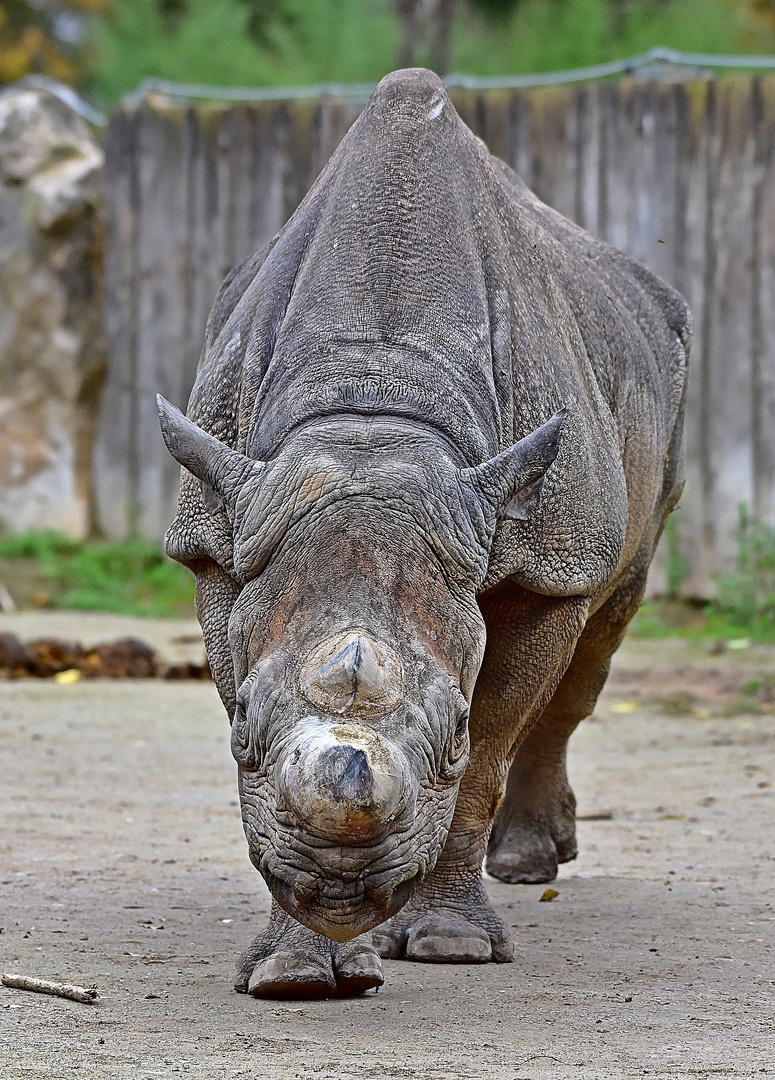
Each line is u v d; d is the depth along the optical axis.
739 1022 16.25
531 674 19.83
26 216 66.69
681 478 27.00
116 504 66.56
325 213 19.84
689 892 23.41
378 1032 15.81
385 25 94.38
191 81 91.69
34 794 29.80
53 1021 15.89
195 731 37.34
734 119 57.19
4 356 66.88
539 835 25.31
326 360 18.05
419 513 16.08
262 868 14.71
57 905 21.62
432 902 19.95
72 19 114.31
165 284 65.44
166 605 60.91
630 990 17.72
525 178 59.41
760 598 56.16
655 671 47.16
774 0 96.38
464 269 19.22
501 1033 15.79
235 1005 16.92
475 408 18.17
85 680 45.41
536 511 19.00
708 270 57.47
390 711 14.27
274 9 98.88
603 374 22.16
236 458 17.03
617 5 92.44
